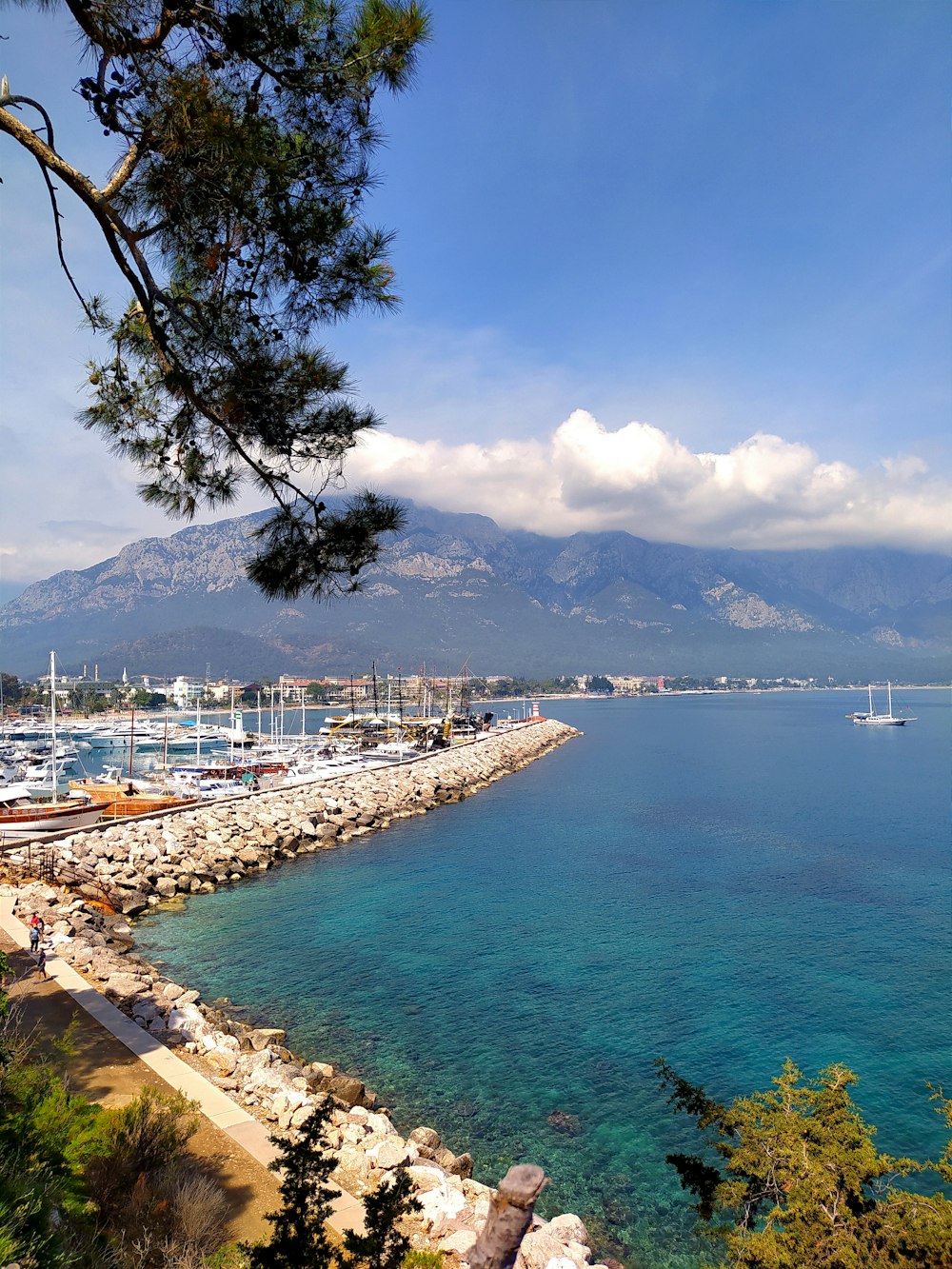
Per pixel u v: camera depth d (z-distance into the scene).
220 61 8.38
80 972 30.12
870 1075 29.86
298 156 9.95
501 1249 4.54
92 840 57.25
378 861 67.19
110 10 8.02
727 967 41.28
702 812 95.38
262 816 73.06
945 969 41.19
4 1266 7.93
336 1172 17.59
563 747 199.25
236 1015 33.47
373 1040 31.66
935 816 92.75
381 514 10.86
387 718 165.00
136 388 11.80
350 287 10.88
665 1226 21.02
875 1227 10.83
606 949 44.06
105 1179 12.94
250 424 10.62
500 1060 30.27
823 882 60.31
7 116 8.23
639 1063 30.30
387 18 9.31
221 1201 14.03
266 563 10.82
